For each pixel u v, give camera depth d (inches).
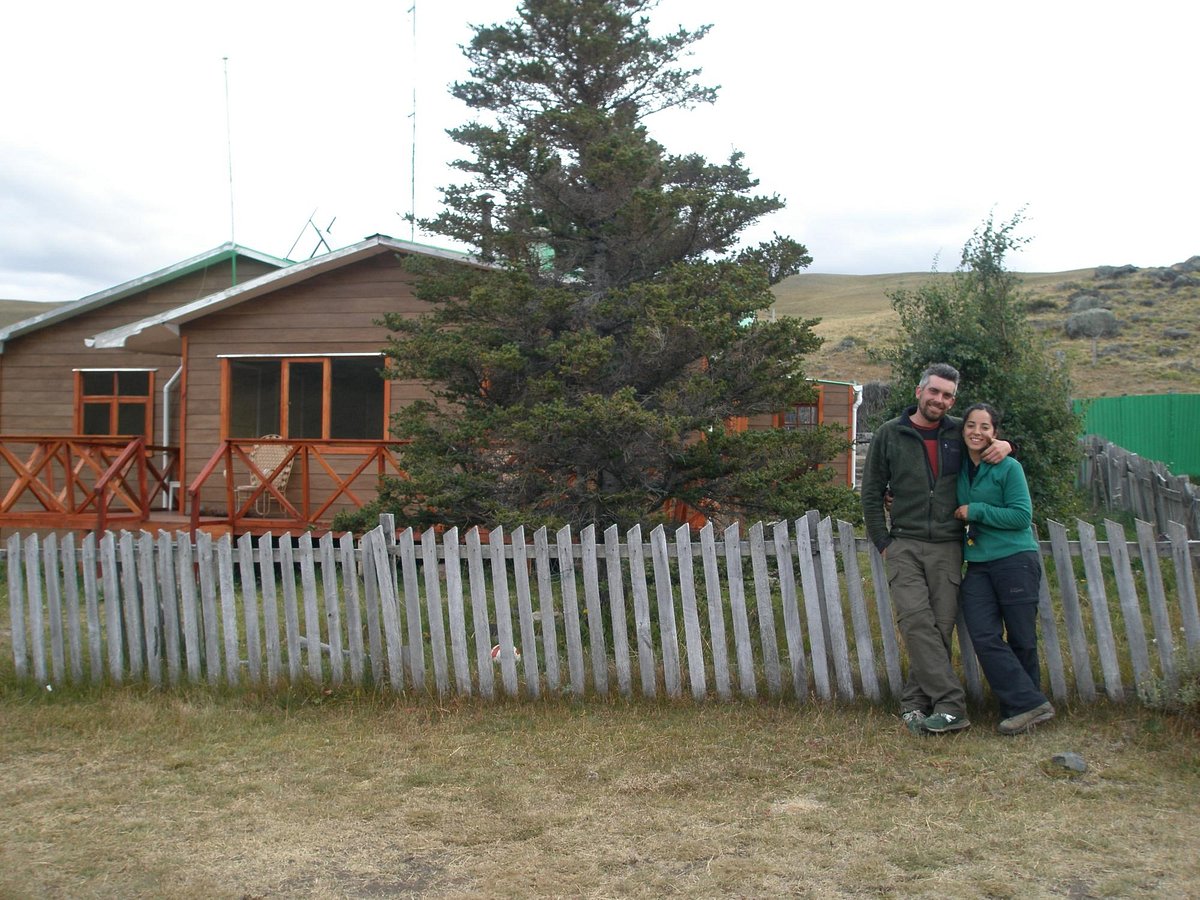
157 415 681.0
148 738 241.8
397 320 366.0
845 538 240.7
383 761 220.5
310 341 556.1
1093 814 179.2
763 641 246.2
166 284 697.0
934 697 221.6
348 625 270.1
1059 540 229.6
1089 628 286.0
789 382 333.7
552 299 333.7
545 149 344.8
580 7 396.5
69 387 690.8
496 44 411.5
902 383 427.8
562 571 256.2
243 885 163.5
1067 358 437.4
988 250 424.2
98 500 492.1
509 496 336.8
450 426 344.8
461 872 165.6
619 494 322.0
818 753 213.2
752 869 162.7
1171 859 162.1
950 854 166.2
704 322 315.0
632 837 177.0
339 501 548.7
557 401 315.9
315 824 187.5
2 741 242.1
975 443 221.3
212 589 281.3
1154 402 890.1
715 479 331.0
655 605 311.9
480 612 259.8
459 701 256.7
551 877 162.6
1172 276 1729.8
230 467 501.7
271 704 266.2
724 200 370.3
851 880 158.2
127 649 292.4
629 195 353.7
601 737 228.4
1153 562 222.7
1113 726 215.9
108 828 188.2
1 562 480.1
